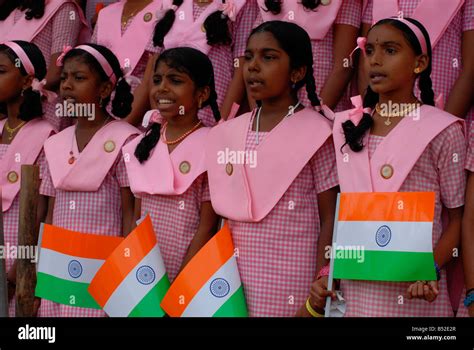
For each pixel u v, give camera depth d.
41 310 4.09
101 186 4.11
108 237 3.88
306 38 3.71
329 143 3.64
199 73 3.96
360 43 3.58
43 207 4.34
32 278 4.03
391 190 3.39
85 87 4.19
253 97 3.68
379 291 3.36
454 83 4.02
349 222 3.34
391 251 3.27
